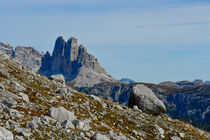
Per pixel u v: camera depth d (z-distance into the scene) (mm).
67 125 27672
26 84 42625
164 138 39281
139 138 35781
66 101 40750
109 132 31234
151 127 41781
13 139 20266
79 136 26141
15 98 32062
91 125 32344
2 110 26031
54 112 29469
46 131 24250
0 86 33719
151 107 55406
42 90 42719
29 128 23562
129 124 40219
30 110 29844
